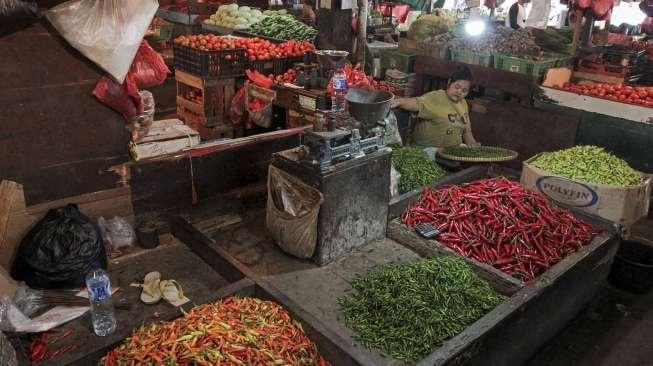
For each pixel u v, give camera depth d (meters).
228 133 5.90
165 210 3.97
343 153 3.42
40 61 3.16
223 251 3.45
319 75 5.27
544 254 3.57
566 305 3.47
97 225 3.49
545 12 9.78
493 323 2.70
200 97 5.80
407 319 2.81
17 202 3.28
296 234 3.43
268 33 7.52
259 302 2.80
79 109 3.39
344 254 3.64
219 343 2.27
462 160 4.58
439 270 3.13
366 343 2.76
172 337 2.31
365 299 3.05
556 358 3.36
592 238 3.82
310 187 3.35
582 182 4.17
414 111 5.09
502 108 6.01
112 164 3.65
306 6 9.23
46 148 3.34
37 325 2.77
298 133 4.54
